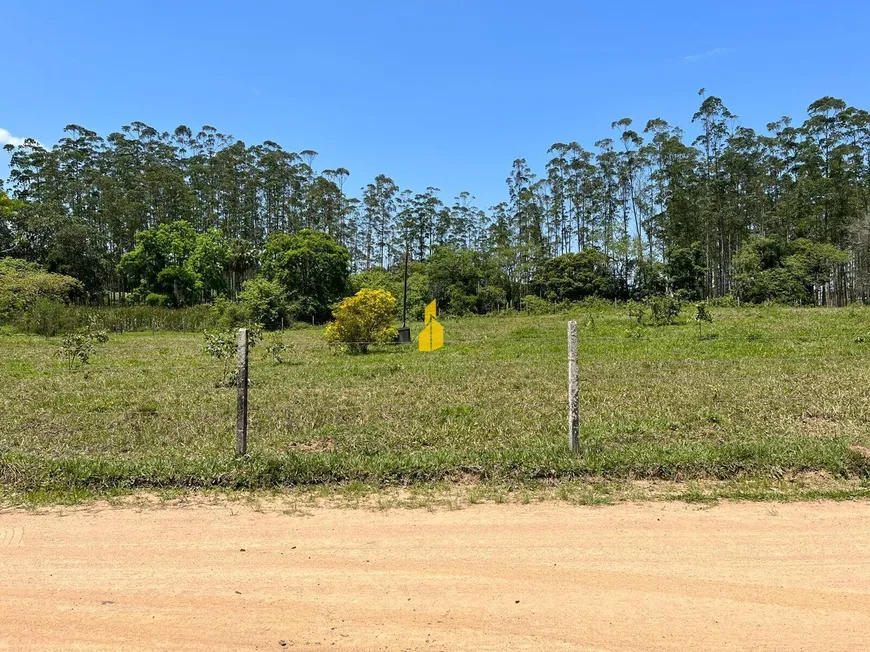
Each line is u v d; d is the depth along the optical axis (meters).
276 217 78.31
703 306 20.53
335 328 21.36
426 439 6.92
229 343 14.38
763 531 4.19
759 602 3.17
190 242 59.19
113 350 22.44
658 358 15.23
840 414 7.75
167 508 4.85
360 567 3.67
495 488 5.21
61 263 53.62
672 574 3.52
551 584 3.40
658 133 58.34
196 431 7.60
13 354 19.92
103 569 3.67
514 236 71.56
